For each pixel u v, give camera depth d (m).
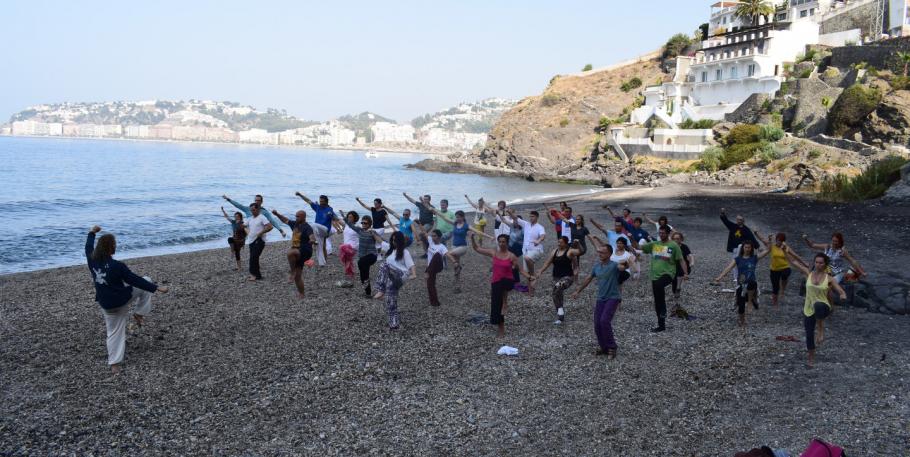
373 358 10.59
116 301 9.70
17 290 16.52
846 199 36.28
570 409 8.49
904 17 74.31
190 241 29.86
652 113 86.31
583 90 121.25
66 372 9.85
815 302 9.88
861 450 7.09
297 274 14.91
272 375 9.76
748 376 9.57
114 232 32.97
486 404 8.67
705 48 90.94
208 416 8.23
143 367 10.09
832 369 9.70
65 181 73.06
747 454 5.06
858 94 59.09
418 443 7.54
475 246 12.03
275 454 7.23
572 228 17.84
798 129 68.12
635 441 7.54
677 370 9.91
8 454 7.13
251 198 57.16
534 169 103.88
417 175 105.94
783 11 92.81
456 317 13.37
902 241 21.50
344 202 55.69
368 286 15.12
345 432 7.81
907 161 36.75
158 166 115.38
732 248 14.97
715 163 66.88
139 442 7.50
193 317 13.25
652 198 46.06
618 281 10.75
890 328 11.72
